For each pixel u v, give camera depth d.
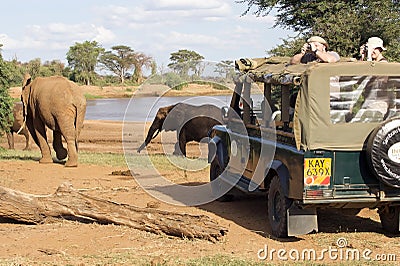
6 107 20.30
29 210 9.71
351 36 20.58
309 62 9.60
